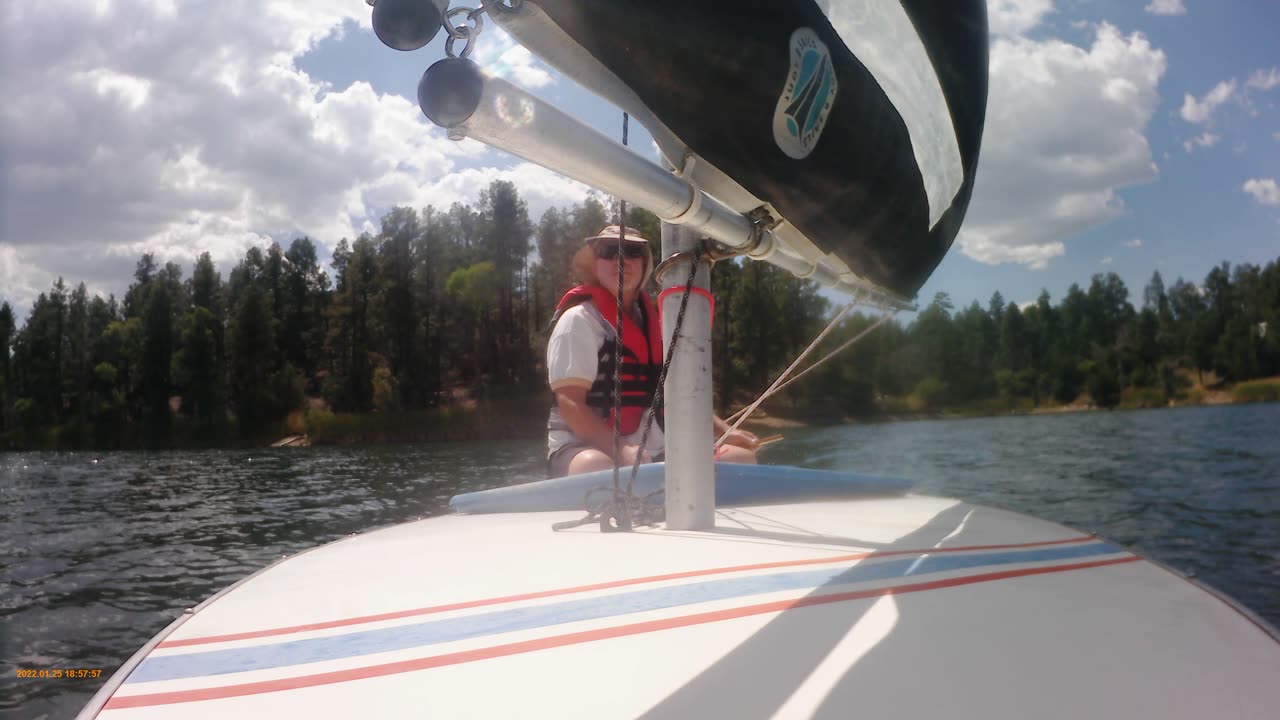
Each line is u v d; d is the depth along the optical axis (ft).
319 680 1.97
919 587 2.80
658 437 6.45
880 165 3.65
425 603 2.69
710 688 1.82
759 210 3.59
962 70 4.24
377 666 2.06
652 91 2.50
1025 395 211.00
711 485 4.14
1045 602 2.60
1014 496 27.66
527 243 208.33
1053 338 241.14
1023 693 1.76
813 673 1.90
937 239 4.87
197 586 12.87
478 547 3.79
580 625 2.36
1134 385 229.25
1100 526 21.29
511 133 2.22
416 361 190.19
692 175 3.18
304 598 2.82
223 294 246.88
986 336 228.84
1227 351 232.73
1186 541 18.86
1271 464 40.88
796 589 2.76
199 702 1.83
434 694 1.84
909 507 5.32
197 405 185.16
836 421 138.62
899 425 120.16
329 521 20.04
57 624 10.45
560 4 2.14
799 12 2.91
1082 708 1.67
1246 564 16.11
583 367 6.18
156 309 193.98
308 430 151.43
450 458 52.13
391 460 52.21
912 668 1.93
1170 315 254.06
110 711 1.79
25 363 203.21
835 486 5.93
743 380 142.20
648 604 2.58
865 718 1.62
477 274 201.46
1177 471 37.37
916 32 3.81
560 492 5.33
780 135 2.96
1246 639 2.18
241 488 32.27
